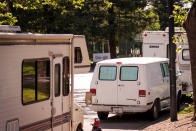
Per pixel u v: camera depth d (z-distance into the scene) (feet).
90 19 193.26
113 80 70.03
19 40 36.88
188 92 90.74
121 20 204.74
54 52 43.27
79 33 191.01
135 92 68.74
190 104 88.38
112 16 202.59
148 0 241.14
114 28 203.51
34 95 39.58
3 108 34.91
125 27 204.33
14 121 36.47
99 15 198.39
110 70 70.54
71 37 46.29
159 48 98.53
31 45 38.91
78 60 47.78
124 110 69.41
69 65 46.70
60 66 44.65
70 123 47.47
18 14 122.52
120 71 69.87
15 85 36.52
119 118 75.31
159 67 74.49
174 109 63.21
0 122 34.53
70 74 47.01
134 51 330.13
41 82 40.78
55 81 43.70
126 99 69.26
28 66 38.50
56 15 139.23
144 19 213.05
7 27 38.96
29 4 84.58
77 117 50.14
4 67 34.94
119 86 69.67
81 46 48.01
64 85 45.73
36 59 39.78
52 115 43.14
